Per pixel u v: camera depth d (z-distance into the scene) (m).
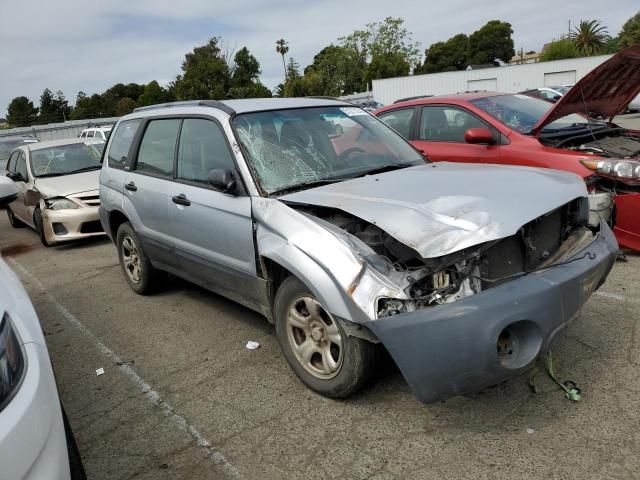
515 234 2.96
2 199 3.53
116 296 5.74
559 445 2.73
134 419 3.37
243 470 2.81
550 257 3.18
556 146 5.58
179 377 3.84
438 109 6.78
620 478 2.48
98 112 71.94
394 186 3.34
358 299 2.76
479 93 6.98
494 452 2.73
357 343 3.00
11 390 1.92
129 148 5.35
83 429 3.32
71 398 3.70
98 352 4.39
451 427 2.96
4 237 10.06
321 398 3.36
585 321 4.00
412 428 2.98
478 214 2.79
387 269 2.81
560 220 3.33
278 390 3.51
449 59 86.88
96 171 9.31
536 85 37.34
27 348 2.17
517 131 5.92
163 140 4.79
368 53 71.62
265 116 4.16
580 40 70.06
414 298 2.71
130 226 5.34
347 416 3.15
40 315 5.43
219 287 4.22
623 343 3.64
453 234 2.69
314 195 3.37
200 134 4.27
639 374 3.27
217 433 3.14
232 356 4.06
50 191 8.33
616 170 4.91
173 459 2.95
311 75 49.47
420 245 2.68
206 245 4.11
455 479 2.58
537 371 3.37
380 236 2.98
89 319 5.14
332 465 2.77
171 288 5.77
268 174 3.71
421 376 2.64
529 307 2.65
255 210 3.52
